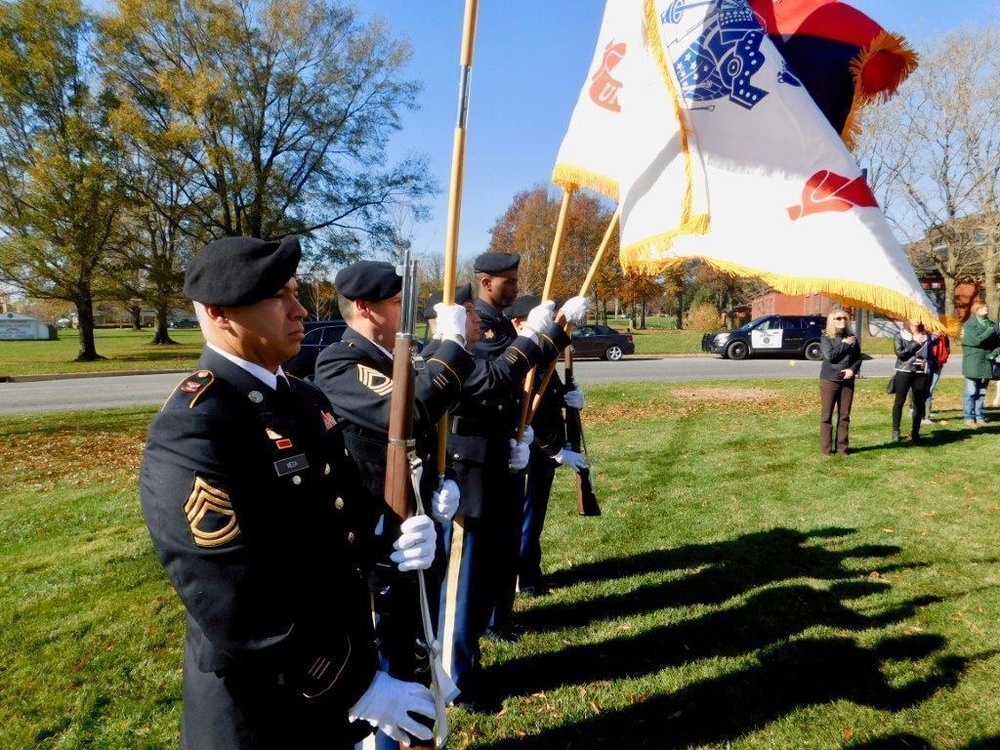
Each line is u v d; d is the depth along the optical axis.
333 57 23.69
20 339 45.19
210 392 1.38
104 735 2.68
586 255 40.94
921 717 2.69
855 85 2.75
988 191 22.91
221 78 21.73
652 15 2.56
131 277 23.94
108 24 21.11
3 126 21.61
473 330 2.61
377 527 1.88
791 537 4.80
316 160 24.69
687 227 2.46
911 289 2.36
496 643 3.35
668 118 2.55
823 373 7.45
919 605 3.66
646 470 6.91
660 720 2.71
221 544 1.27
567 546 4.71
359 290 2.17
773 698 2.84
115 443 8.89
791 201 2.48
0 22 21.23
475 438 2.86
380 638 1.88
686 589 3.95
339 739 1.53
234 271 1.39
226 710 1.42
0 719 2.78
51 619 3.68
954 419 9.71
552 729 2.67
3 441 9.02
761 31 2.56
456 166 1.98
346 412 2.11
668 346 29.81
